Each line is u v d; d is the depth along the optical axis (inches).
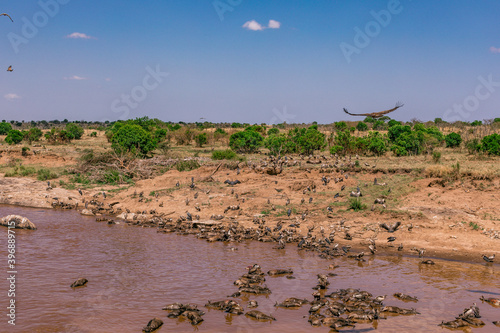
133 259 885.8
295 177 1601.9
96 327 554.6
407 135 2437.3
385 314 609.0
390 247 982.4
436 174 1362.0
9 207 1525.6
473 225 1033.5
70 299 654.5
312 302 636.1
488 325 569.9
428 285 733.3
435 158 1790.1
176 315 598.2
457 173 1325.0
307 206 1284.4
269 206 1307.8
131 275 778.8
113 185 1803.6
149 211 1390.3
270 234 1101.1
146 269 817.5
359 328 561.3
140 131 2539.4
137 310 617.0
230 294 689.0
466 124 4461.1
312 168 1664.6
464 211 1106.7
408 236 1034.1
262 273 783.7
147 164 2030.0
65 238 1066.7
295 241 1048.8
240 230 1131.3
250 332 545.0
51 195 1609.3
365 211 1192.8
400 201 1242.6
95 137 5017.2
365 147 2394.2
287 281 753.6
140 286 721.0
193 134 4067.4
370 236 1055.0
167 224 1233.4
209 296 679.7
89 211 1405.0
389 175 1517.0
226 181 1577.3
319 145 2600.9
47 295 669.3
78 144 3843.5
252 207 1310.3
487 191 1205.1
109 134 4079.7
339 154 2399.1
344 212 1214.3
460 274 792.9
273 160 1927.9
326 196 1369.3
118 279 754.8
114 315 596.4
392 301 660.1
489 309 626.8
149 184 1672.0
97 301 647.8
